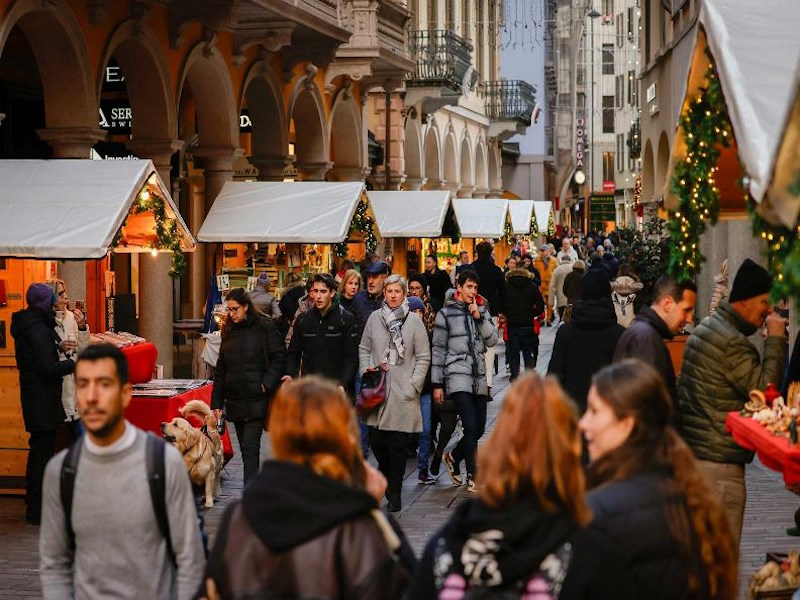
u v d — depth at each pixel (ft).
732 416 50.01
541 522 25.07
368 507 27.37
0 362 83.87
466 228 220.43
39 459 76.95
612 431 29.89
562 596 24.97
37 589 62.69
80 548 33.50
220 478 87.92
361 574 26.94
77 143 114.52
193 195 201.36
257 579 27.20
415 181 268.00
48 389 76.38
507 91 354.13
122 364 33.55
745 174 38.40
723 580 29.60
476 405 87.40
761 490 85.51
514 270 138.31
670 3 179.22
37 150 142.61
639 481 28.91
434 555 25.62
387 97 229.45
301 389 28.14
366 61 187.32
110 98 133.80
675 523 28.40
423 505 82.02
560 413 25.50
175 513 33.47
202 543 34.91
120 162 88.69
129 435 33.68
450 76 240.73
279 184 134.51
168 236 91.66
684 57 160.35
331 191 132.36
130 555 33.17
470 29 326.65
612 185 549.13
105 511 33.09
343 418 27.96
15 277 83.20
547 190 520.83
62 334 81.00
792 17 44.65
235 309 77.15
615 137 570.46
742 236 130.72
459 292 86.02
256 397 77.20
